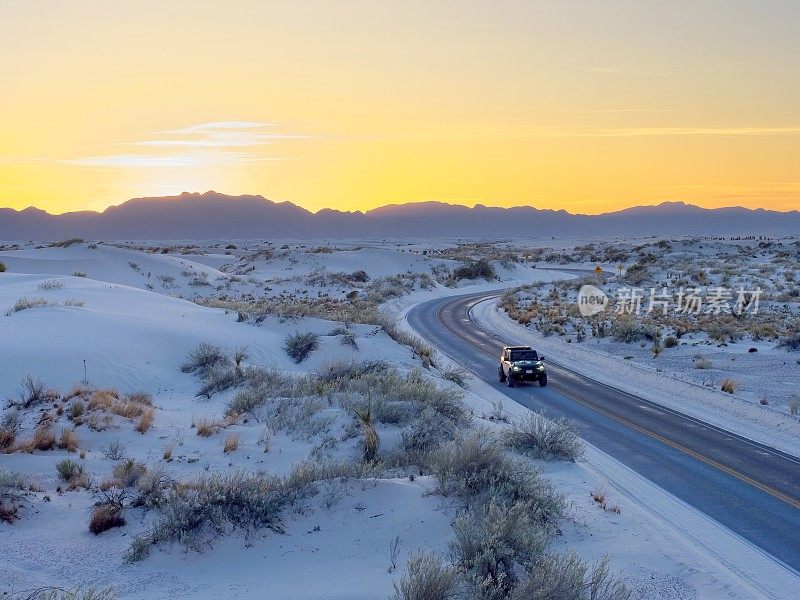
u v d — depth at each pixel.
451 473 13.55
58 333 28.78
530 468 14.49
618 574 11.11
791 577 11.94
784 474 18.42
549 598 9.02
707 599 10.52
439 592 9.03
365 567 10.89
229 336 34.41
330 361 31.31
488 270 105.38
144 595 9.99
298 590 10.14
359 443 17.89
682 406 28.00
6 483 13.27
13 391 22.75
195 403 23.69
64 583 10.23
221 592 10.13
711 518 14.94
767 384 30.77
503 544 10.27
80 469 15.13
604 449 21.14
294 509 12.62
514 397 30.25
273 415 20.39
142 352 28.77
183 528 11.68
